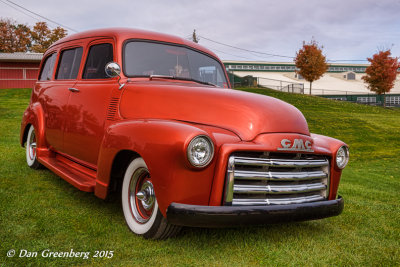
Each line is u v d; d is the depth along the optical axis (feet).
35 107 16.74
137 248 9.19
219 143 8.83
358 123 67.77
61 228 10.23
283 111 10.45
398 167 34.01
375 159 39.17
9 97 69.51
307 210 9.55
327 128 59.62
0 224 10.23
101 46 13.11
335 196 11.13
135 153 10.12
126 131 9.87
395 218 13.75
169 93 10.60
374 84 125.59
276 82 152.05
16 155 21.22
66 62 15.34
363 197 18.08
